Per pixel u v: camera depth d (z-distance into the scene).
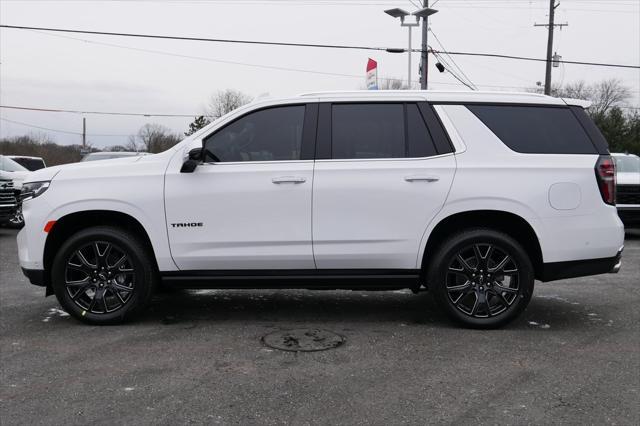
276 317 5.53
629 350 4.55
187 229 4.99
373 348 4.58
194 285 5.10
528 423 3.29
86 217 5.19
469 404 3.53
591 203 4.92
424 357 4.37
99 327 5.14
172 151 5.12
